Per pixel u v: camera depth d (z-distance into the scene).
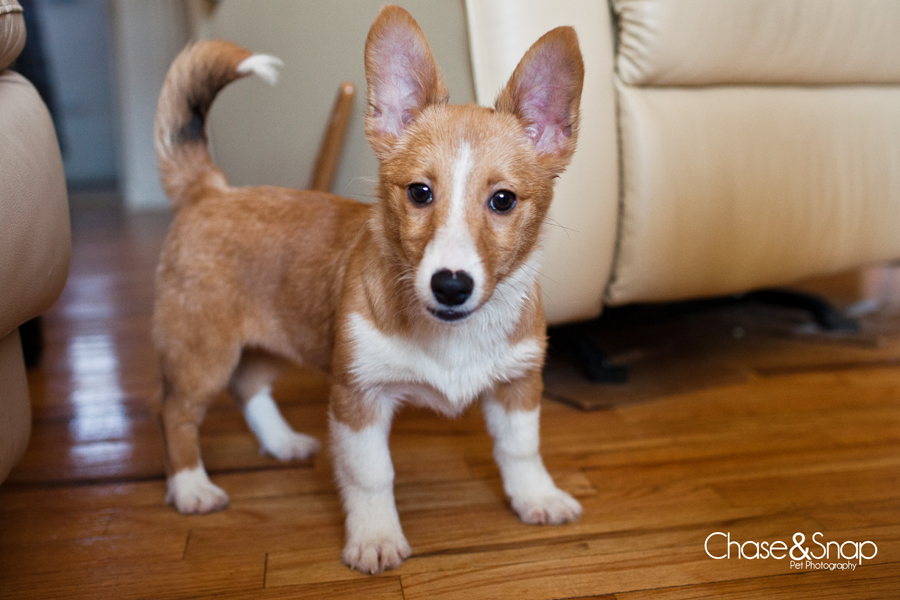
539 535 1.32
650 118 1.77
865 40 2.11
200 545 1.30
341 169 2.04
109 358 2.40
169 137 1.55
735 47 1.84
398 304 1.21
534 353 1.30
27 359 2.31
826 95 2.17
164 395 1.49
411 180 1.14
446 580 1.19
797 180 2.10
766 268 2.11
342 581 1.19
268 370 1.68
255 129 2.35
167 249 1.48
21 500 1.47
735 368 2.23
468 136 1.14
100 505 1.46
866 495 1.46
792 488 1.49
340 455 1.28
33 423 1.87
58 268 1.19
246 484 1.54
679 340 2.53
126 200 6.03
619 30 1.81
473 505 1.44
